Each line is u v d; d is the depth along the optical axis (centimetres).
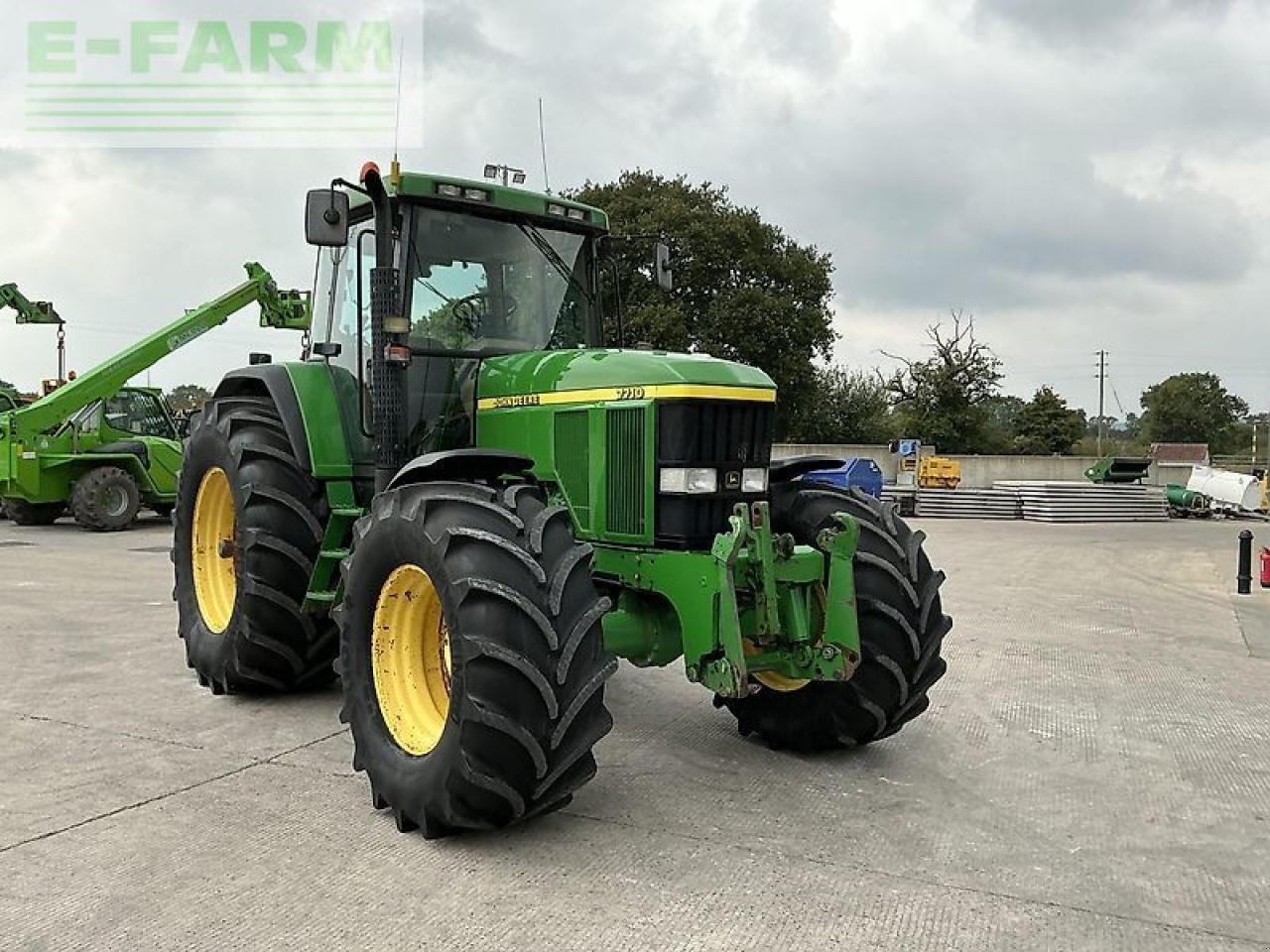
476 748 353
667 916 320
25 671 634
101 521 1520
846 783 452
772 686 488
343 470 545
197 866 353
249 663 550
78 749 481
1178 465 3484
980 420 5047
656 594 448
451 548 371
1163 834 401
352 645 422
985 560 1430
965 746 516
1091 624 893
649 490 429
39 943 298
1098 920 326
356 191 538
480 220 530
